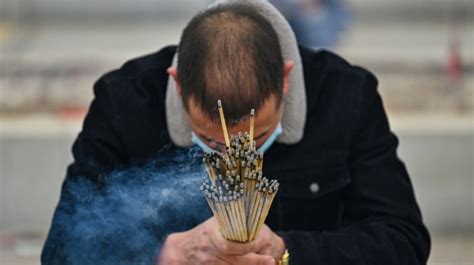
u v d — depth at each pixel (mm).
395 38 13305
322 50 4699
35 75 11016
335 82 4504
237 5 4168
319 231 4449
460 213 9930
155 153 4398
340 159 4414
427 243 4375
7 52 12273
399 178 4430
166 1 14469
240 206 3582
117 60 11867
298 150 4426
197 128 3973
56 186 9523
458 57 11406
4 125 9875
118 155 4441
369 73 4656
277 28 4301
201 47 3889
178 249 3900
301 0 10852
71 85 10805
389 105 10719
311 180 4414
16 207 9484
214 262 3809
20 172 9500
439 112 10711
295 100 4320
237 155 3564
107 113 4457
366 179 4398
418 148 9875
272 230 4324
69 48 12953
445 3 14086
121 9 14289
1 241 8859
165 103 4414
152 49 13219
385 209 4316
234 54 3836
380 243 4137
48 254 4277
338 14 11289
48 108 10461
